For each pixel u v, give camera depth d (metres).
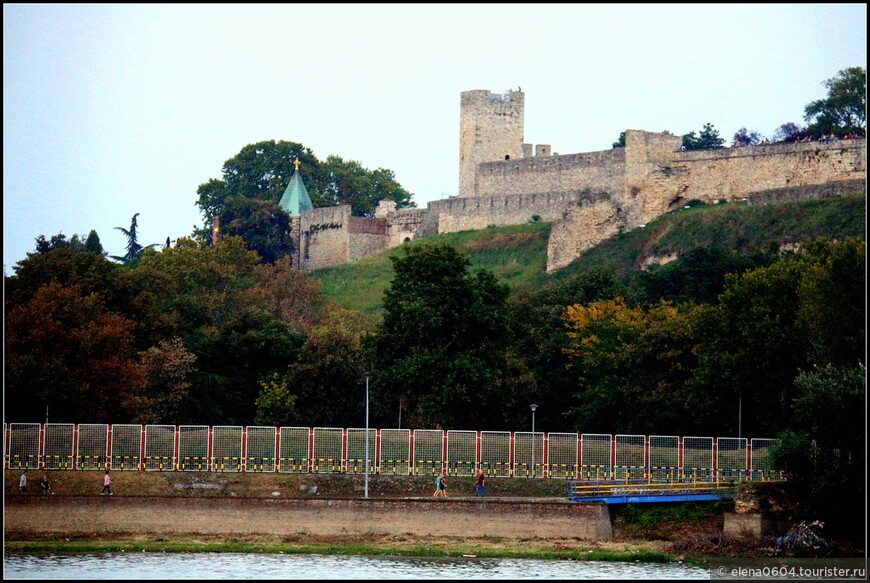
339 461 133.88
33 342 151.00
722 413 152.62
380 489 132.75
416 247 161.38
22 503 125.75
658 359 161.50
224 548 120.69
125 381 155.50
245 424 172.38
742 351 146.75
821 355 136.75
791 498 124.44
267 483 132.00
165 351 168.38
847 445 122.88
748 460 131.88
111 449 133.12
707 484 129.62
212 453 133.62
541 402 175.50
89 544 121.12
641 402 158.75
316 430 134.50
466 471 133.62
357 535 125.06
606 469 132.75
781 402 144.62
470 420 152.75
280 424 168.25
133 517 126.25
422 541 124.19
